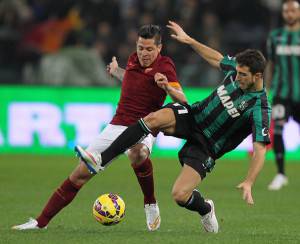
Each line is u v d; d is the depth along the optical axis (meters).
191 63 60.38
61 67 59.47
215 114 24.45
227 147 24.91
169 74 25.80
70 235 24.11
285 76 40.72
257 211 31.69
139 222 28.31
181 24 61.44
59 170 45.78
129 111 26.09
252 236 24.61
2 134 54.84
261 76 23.67
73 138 54.97
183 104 24.95
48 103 54.97
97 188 38.53
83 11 64.12
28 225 25.30
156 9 62.25
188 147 24.88
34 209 31.14
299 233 26.00
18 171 45.06
